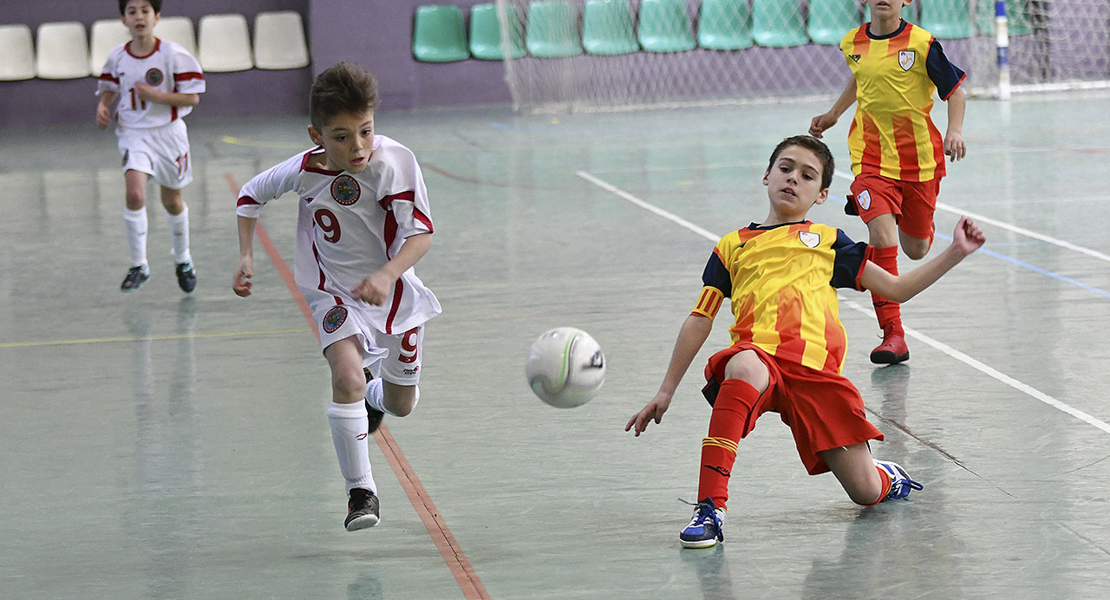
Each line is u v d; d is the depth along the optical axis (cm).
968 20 3928
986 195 2023
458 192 2244
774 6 3944
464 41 3916
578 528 737
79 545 730
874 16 1143
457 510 773
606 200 2102
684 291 1401
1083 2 3947
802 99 3822
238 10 3828
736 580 655
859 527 727
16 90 3688
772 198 766
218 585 668
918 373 1054
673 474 829
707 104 3834
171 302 1440
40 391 1073
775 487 801
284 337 1257
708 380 747
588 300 1371
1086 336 1148
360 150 687
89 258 1734
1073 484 784
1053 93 3778
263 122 3631
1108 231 1673
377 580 668
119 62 1455
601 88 3931
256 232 1906
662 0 3916
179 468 866
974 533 711
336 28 3769
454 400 1012
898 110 1113
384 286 694
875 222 1121
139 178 1448
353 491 716
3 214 2136
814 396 725
